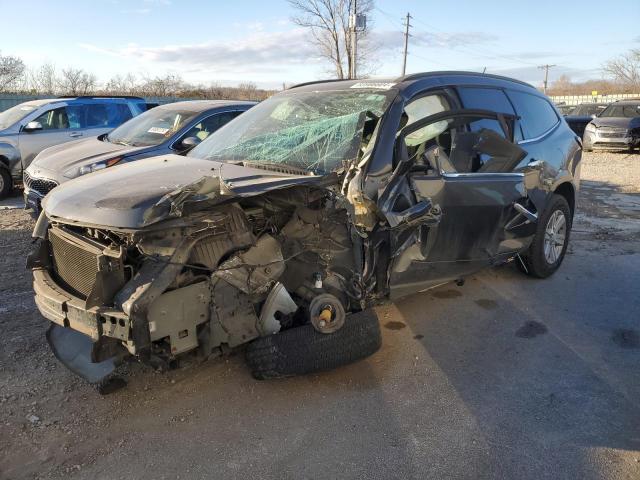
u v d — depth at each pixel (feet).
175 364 9.45
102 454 9.00
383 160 11.33
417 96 12.91
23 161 31.68
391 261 11.69
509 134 15.03
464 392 10.92
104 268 8.83
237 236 9.62
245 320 9.78
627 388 11.07
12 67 93.04
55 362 11.82
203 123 24.12
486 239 13.71
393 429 9.71
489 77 15.65
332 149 11.93
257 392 10.82
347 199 10.39
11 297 15.29
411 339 13.24
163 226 8.77
